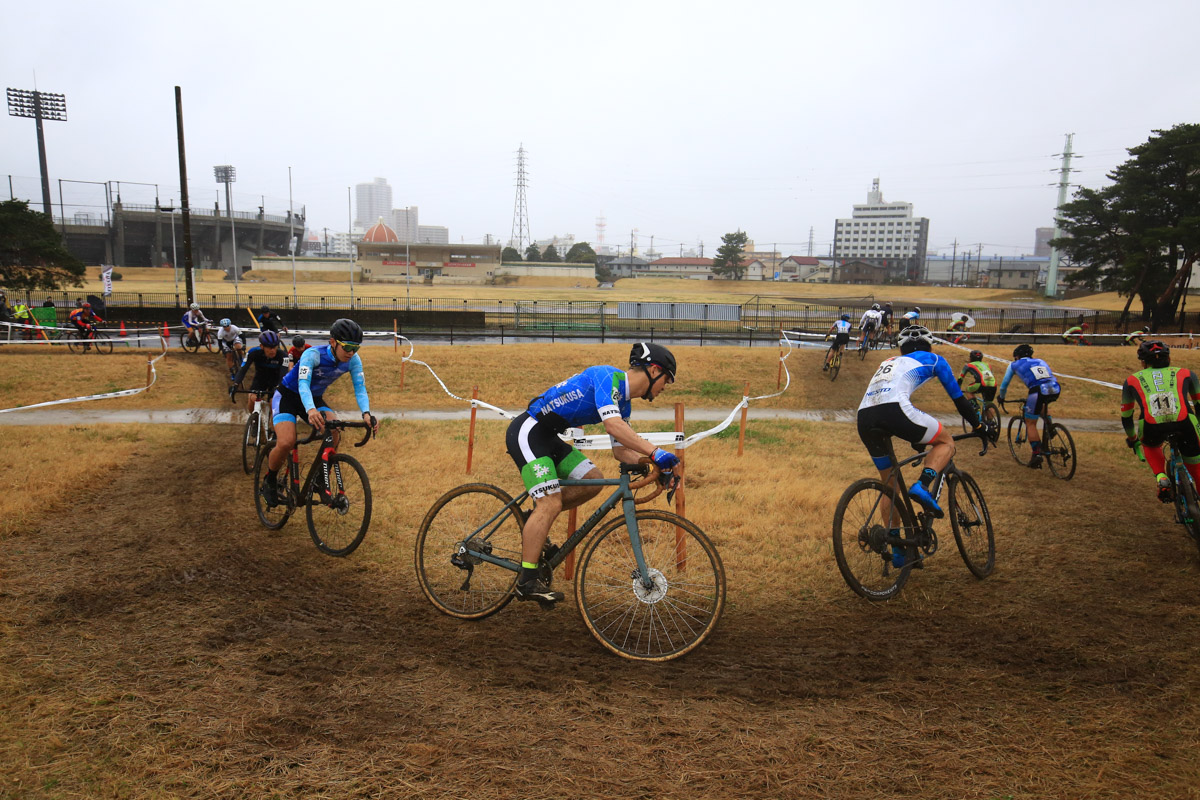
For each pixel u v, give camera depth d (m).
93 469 7.60
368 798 2.50
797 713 3.15
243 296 58.47
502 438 9.88
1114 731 3.03
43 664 3.48
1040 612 4.39
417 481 7.41
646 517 3.83
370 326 38.38
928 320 47.03
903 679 3.51
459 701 3.21
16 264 42.91
